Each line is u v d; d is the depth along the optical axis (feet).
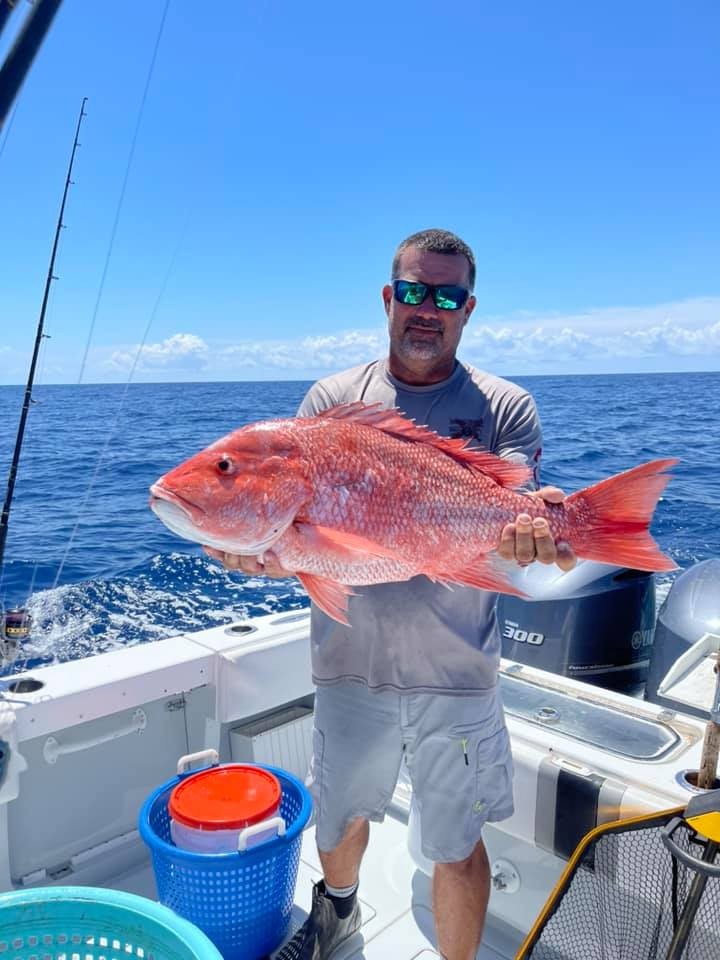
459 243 8.07
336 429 7.09
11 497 11.27
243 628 11.84
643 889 6.57
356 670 8.18
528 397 8.36
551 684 10.26
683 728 8.93
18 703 9.09
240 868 8.07
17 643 10.48
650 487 7.02
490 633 7.98
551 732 8.88
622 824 6.69
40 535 33.83
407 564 7.13
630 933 6.58
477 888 7.93
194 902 8.14
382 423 7.33
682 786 7.60
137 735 10.69
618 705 9.58
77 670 10.13
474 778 7.83
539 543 6.99
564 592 12.97
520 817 8.42
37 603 25.14
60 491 44.19
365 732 8.25
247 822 8.29
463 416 8.20
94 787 10.25
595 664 12.86
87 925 6.49
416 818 9.52
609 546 7.12
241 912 8.25
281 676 11.46
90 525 35.73
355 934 9.09
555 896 6.81
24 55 6.62
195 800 8.63
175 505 6.60
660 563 6.95
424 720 7.88
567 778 7.99
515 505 7.25
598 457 56.80
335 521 6.95
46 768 9.76
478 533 7.21
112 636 22.29
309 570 7.00
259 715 12.20
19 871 9.63
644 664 13.33
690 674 10.52
